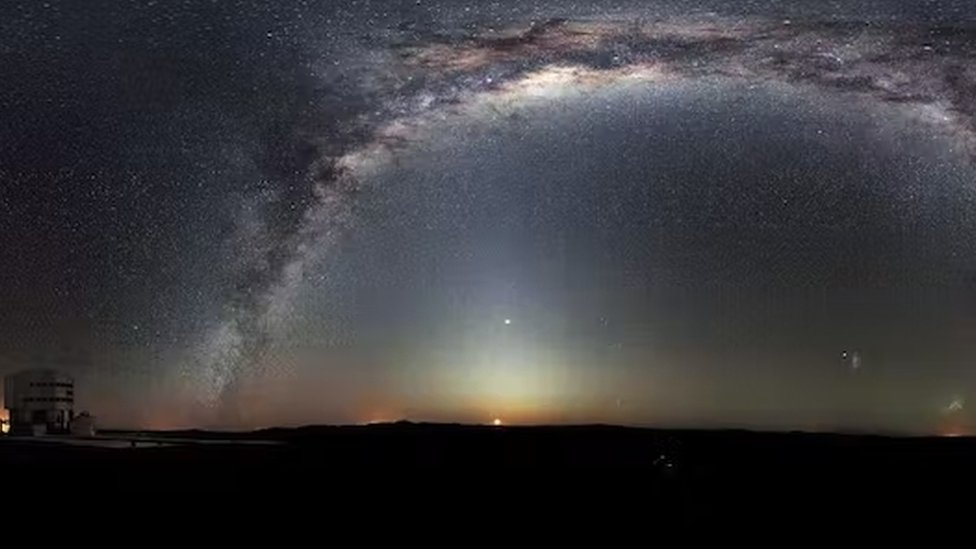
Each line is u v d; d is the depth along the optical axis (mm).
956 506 6570
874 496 6844
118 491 6895
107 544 6172
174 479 7168
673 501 6871
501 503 6852
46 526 6395
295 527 6512
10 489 6914
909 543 6250
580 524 6477
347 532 6344
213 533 6309
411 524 6449
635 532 6562
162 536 6223
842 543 6199
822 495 6789
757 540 6281
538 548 6234
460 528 6605
